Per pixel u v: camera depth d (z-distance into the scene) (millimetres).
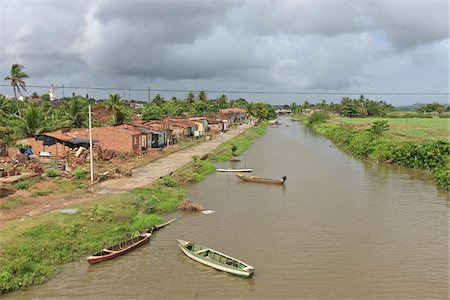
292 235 30859
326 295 21656
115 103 93562
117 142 65688
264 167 63344
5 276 21656
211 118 137500
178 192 42938
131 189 40500
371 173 57938
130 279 23188
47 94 170625
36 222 28234
